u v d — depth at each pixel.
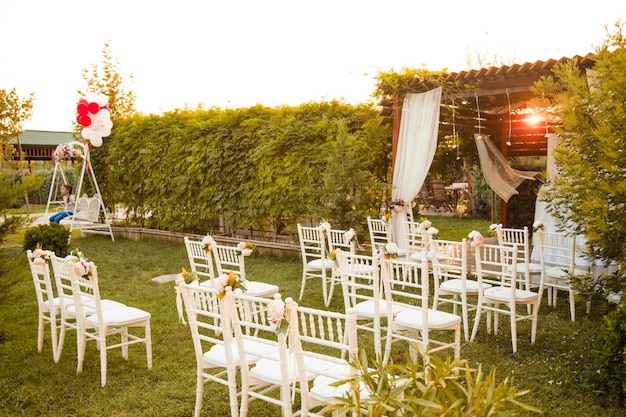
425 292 3.76
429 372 2.15
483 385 2.07
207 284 5.53
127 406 3.75
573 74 4.39
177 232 11.73
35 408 3.74
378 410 2.06
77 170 13.58
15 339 5.27
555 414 3.46
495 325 5.09
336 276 6.37
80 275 4.00
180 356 4.69
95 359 4.68
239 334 3.09
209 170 10.64
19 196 4.90
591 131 4.08
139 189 12.23
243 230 10.92
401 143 8.53
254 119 9.93
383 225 8.16
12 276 4.87
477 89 7.93
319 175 9.18
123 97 18.36
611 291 4.22
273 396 3.86
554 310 5.97
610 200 4.10
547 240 6.23
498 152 10.47
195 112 11.23
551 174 6.32
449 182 18.23
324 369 3.10
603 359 3.64
